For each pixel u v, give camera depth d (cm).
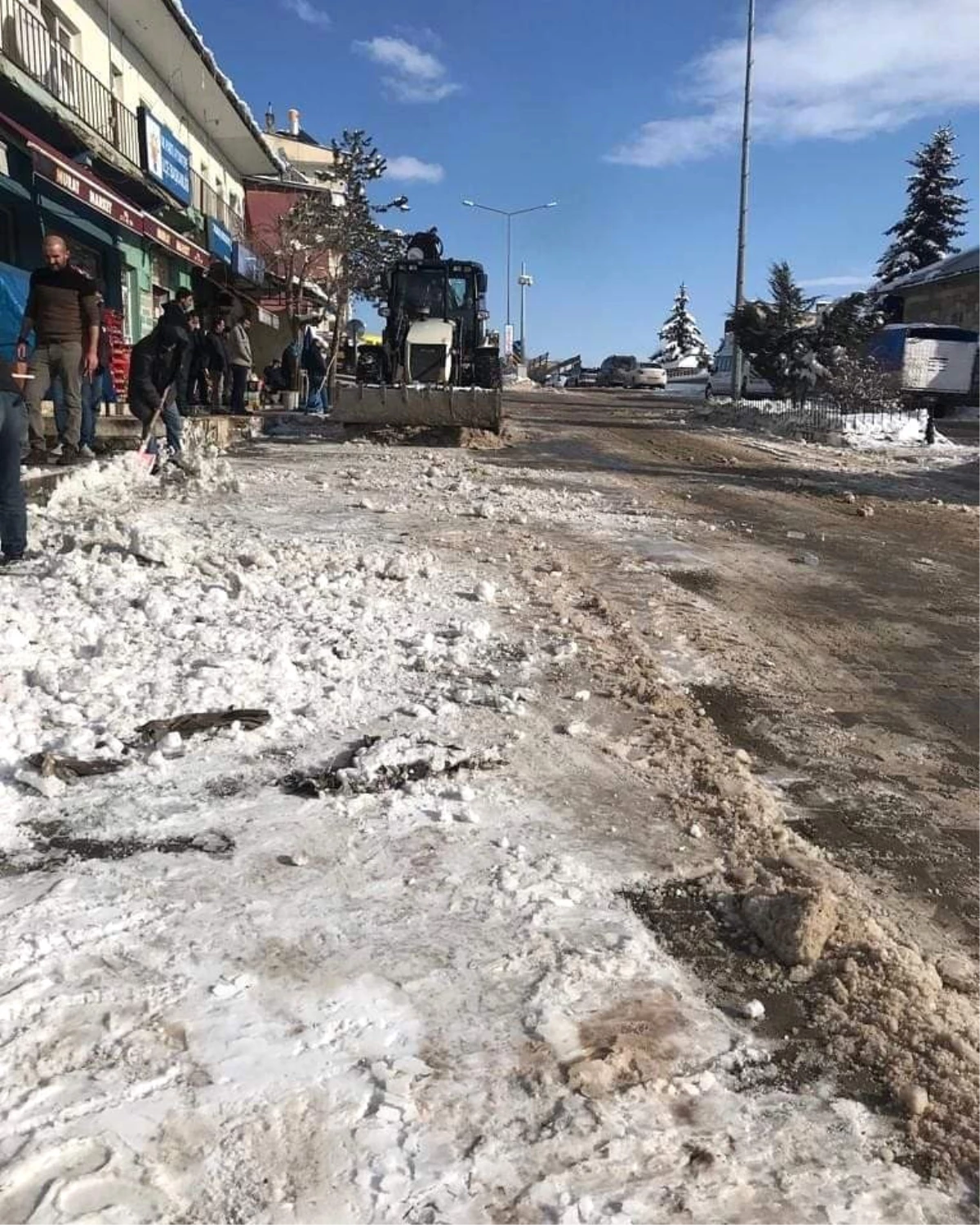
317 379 2252
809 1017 250
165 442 1176
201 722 406
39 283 920
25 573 610
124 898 284
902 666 569
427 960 261
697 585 738
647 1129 208
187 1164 193
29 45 1481
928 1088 224
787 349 2616
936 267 4397
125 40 2022
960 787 406
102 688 438
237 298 2302
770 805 372
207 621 541
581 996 250
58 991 242
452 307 1925
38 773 356
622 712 456
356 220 3006
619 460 1592
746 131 2831
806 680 532
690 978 264
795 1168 200
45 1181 187
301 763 380
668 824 349
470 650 526
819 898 284
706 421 2614
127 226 1566
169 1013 235
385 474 1237
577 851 326
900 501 1267
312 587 623
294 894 290
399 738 396
